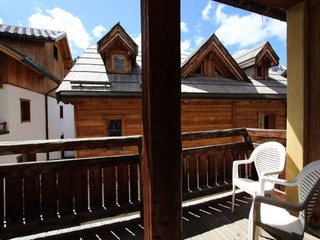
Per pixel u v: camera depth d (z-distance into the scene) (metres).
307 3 2.17
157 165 1.00
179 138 1.03
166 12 0.97
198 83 7.23
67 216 2.14
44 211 2.07
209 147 3.00
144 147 1.07
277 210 1.84
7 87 6.23
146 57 0.99
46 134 9.44
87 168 2.22
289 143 2.38
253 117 7.81
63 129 12.66
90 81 5.98
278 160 2.52
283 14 2.46
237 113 7.57
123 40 6.70
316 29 2.12
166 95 0.99
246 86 7.71
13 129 6.51
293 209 1.43
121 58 6.99
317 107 2.14
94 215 2.25
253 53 8.97
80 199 2.22
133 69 7.25
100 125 6.17
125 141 2.34
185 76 7.45
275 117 8.20
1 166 1.89
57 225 2.09
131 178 2.45
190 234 2.20
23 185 1.99
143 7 1.01
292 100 2.32
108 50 6.73
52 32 9.24
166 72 0.99
